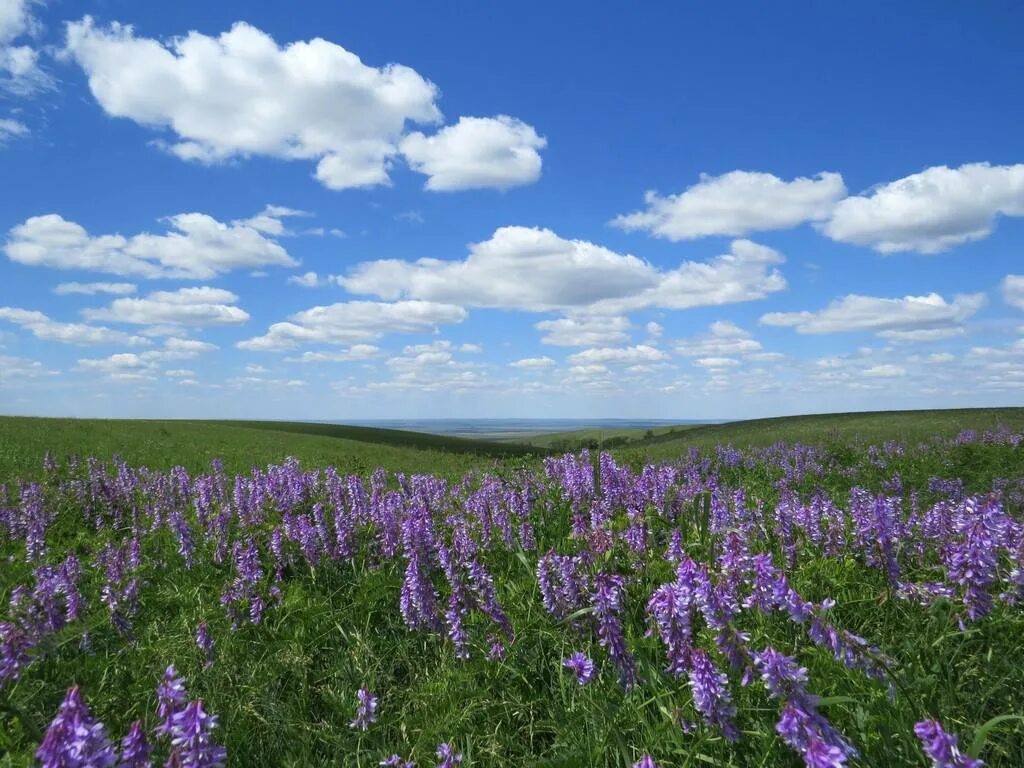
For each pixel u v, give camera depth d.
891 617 6.51
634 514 9.25
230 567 9.96
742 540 6.61
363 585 8.64
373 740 5.48
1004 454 23.73
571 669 5.98
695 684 4.27
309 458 31.72
